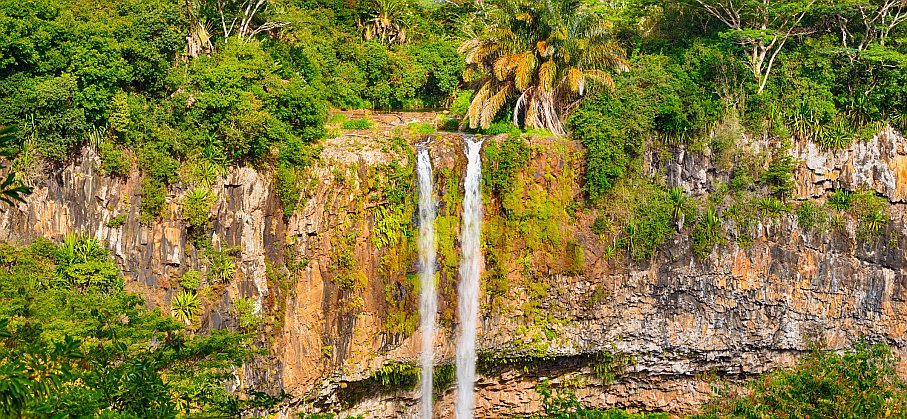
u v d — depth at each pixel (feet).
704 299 165.17
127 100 135.23
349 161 147.43
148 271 136.56
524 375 166.30
